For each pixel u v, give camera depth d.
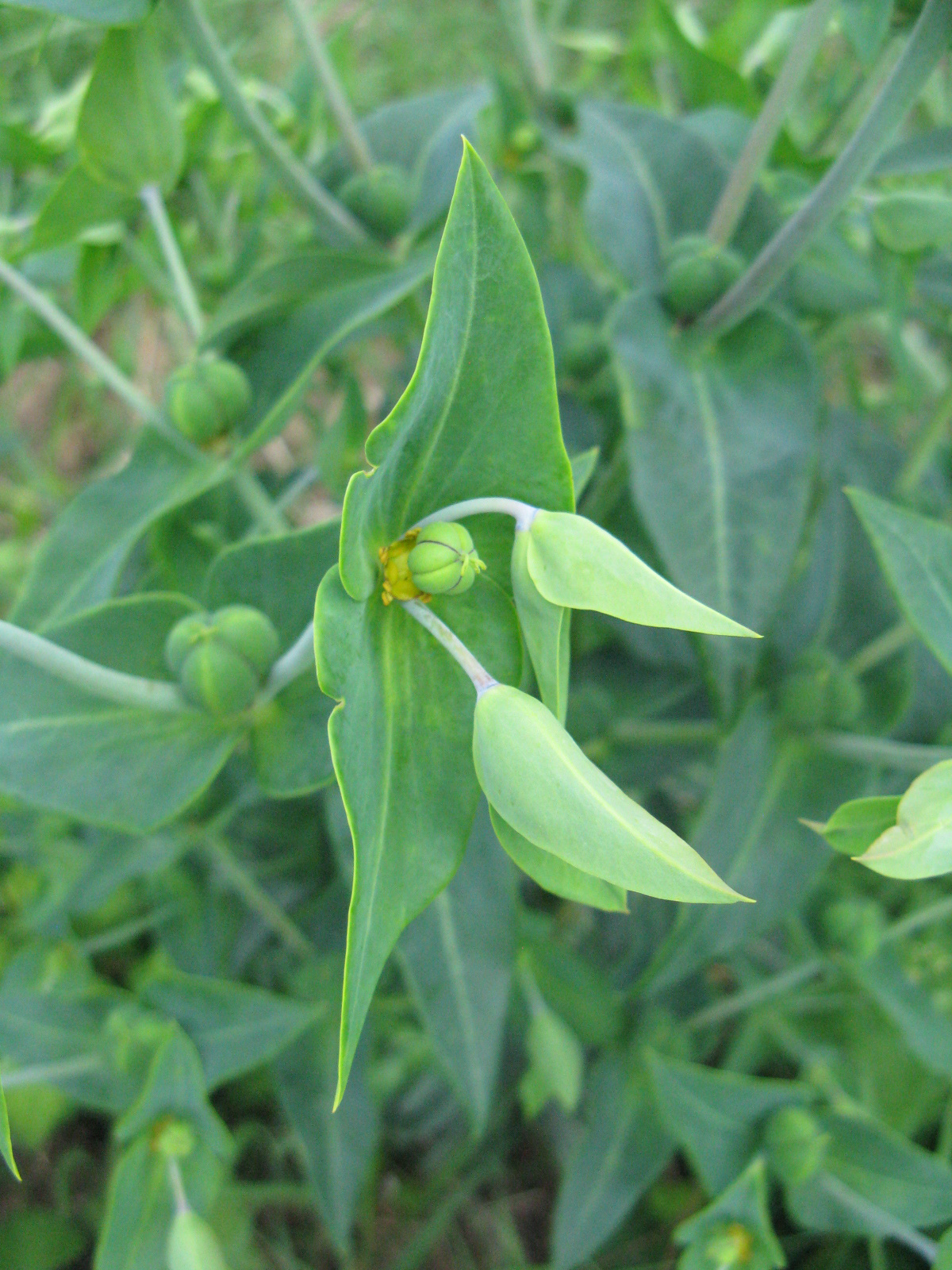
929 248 0.18
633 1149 0.21
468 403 0.12
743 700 0.19
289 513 0.35
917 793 0.11
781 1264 0.18
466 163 0.10
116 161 0.18
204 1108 0.18
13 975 0.22
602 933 0.26
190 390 0.18
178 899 0.24
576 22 0.42
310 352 0.20
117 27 0.16
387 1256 0.26
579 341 0.23
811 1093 0.19
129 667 0.16
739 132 0.23
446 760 0.12
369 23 0.43
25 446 0.33
